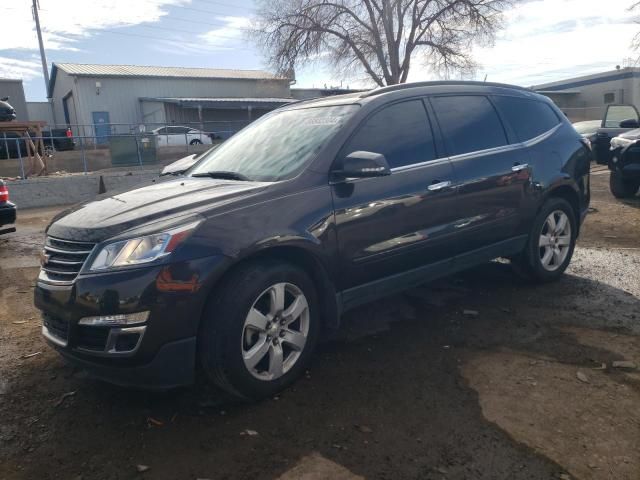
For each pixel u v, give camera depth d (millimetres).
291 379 3232
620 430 2736
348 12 30281
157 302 2734
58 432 2877
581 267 5641
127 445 2742
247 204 3104
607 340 3797
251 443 2717
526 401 3029
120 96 34781
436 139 4102
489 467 2482
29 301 5125
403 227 3756
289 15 29984
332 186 3434
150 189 3584
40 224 10266
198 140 26422
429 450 2619
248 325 2979
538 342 3803
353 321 4312
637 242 6688
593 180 12180
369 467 2508
